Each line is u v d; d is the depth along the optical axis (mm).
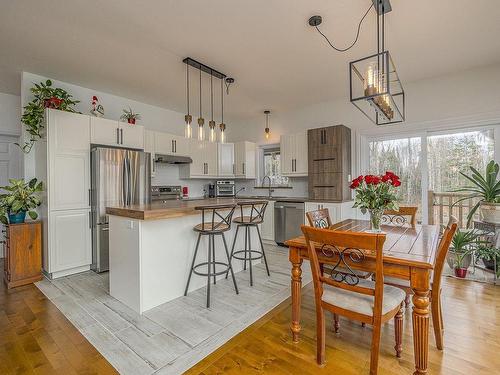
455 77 3562
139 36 2615
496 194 3076
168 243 2553
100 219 3344
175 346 1852
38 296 2656
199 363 1681
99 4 2146
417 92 3842
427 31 2557
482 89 3387
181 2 2129
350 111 4520
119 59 3086
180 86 3947
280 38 2670
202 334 1997
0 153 4047
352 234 1441
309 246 1657
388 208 2090
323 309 1683
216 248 3109
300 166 4805
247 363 1683
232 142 6207
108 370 1614
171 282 2574
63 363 1673
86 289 2832
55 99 3174
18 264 2920
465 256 3059
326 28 2502
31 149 3432
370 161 4449
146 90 4098
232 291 2773
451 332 1989
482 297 2561
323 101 4758
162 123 5035
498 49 2924
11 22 2369
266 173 5805
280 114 5441
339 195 4262
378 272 1442
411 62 3234
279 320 2203
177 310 2363
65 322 2158
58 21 2361
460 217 3691
